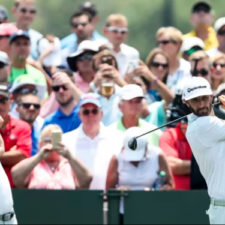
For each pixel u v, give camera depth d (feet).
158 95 117.70
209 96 90.02
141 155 103.71
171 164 106.42
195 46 127.03
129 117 109.50
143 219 102.78
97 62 117.60
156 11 215.10
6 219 92.07
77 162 103.60
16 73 121.29
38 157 103.14
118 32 129.59
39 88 117.60
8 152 105.60
